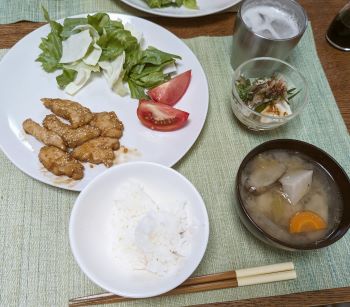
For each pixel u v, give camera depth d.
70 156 0.40
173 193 0.36
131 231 0.35
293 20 0.47
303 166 0.39
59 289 0.35
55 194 0.39
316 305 0.36
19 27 0.49
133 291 0.30
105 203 0.36
